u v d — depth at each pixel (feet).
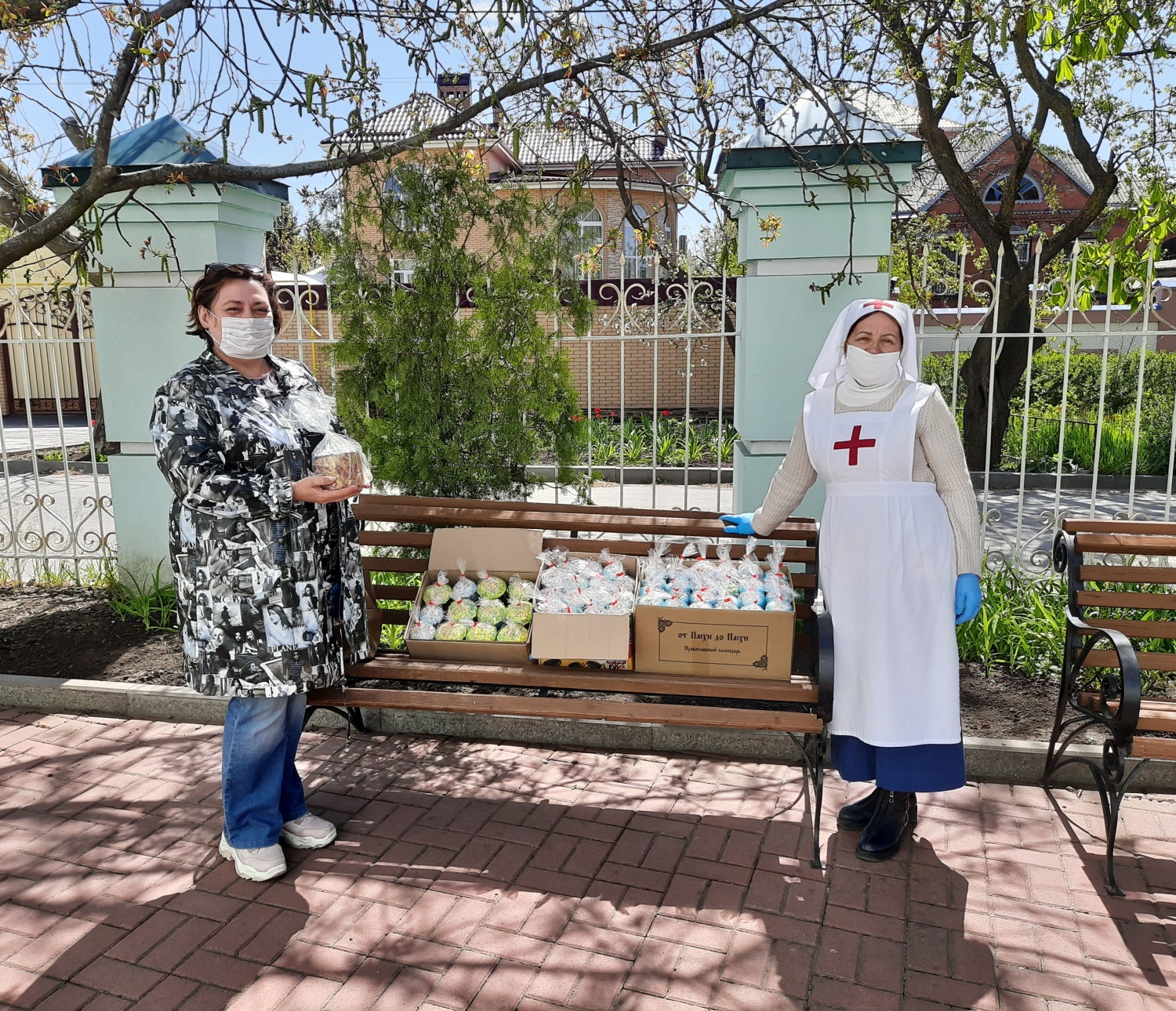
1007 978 8.34
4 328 18.38
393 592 12.97
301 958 8.63
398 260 15.31
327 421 9.95
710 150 13.52
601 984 8.26
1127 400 41.78
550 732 13.08
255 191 17.29
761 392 15.25
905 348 9.70
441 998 8.10
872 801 10.80
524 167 15.52
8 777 12.07
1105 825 10.85
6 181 16.47
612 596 11.03
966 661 14.82
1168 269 19.94
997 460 32.27
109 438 17.42
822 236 14.62
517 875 9.94
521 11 12.34
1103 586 16.24
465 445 15.48
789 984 8.28
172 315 16.84
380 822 11.01
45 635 16.22
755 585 10.75
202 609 9.16
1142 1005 7.98
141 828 10.85
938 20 15.08
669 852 10.36
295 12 12.76
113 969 8.48
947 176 31.89
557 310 15.40
